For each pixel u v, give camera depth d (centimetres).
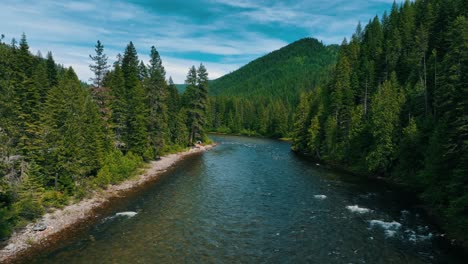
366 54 6800
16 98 2650
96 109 3544
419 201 2862
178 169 4434
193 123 6762
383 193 3158
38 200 2264
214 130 14125
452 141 2236
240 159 5488
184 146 6569
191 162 5078
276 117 12088
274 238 2006
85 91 3881
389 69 5516
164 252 1788
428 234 2052
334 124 5406
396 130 3797
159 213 2495
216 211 2556
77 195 2717
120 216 2412
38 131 2595
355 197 3000
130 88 4838
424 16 5972
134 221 2303
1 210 1920
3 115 2258
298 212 2538
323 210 2588
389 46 5912
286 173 4197
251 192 3175
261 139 11025
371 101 4934
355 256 1742
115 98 4169
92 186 2977
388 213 2511
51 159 2625
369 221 2319
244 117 14150
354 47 7288
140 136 4362
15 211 1989
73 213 2423
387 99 4022
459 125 2145
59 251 1775
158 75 5194
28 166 2378
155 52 6012
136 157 4162
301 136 6750
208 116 13725
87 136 3095
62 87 3184
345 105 5256
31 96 3120
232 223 2278
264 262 1673
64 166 2639
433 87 3800
